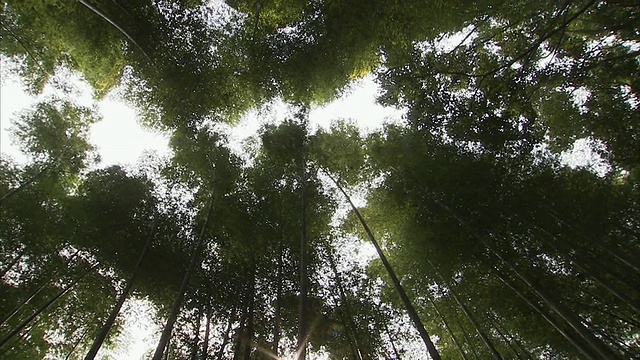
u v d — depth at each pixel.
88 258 8.20
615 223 7.68
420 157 8.09
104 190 8.28
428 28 7.03
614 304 7.66
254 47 8.80
